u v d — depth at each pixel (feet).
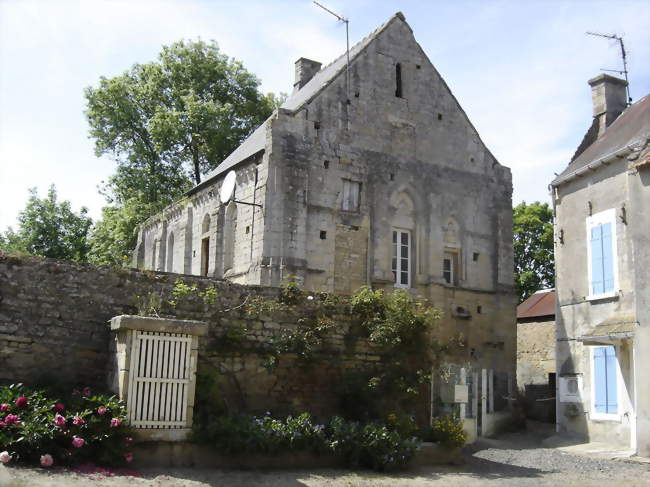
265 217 72.54
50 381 42.80
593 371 65.31
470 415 65.87
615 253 64.59
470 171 88.17
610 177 66.54
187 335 41.04
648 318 55.26
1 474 31.53
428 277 81.51
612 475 48.70
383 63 83.87
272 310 50.42
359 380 51.21
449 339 78.33
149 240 115.85
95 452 36.42
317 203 75.66
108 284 46.06
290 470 41.83
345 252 76.74
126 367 39.04
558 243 72.74
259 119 134.51
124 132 131.34
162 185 130.31
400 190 81.97
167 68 133.69
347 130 79.36
